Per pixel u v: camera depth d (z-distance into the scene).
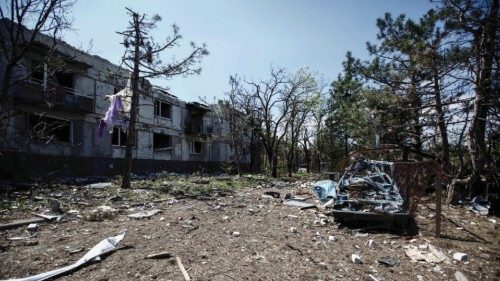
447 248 6.12
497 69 10.22
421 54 11.05
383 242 6.46
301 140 39.53
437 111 12.42
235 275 4.39
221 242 5.97
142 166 24.33
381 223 7.62
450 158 15.66
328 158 37.62
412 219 8.20
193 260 4.92
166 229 6.78
